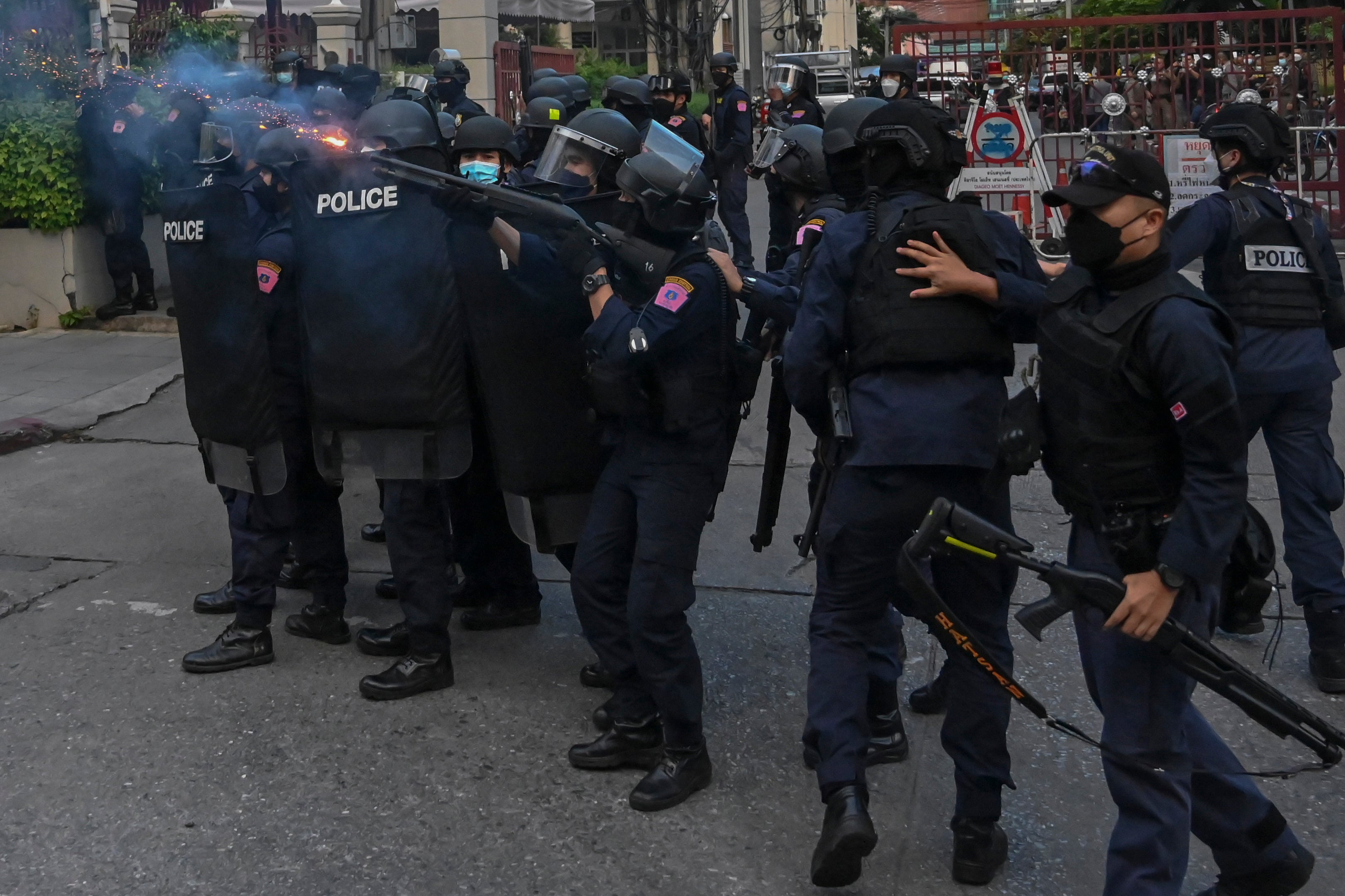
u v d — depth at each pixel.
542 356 3.81
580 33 28.91
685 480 3.44
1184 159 9.99
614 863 3.23
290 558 5.16
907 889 3.11
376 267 3.79
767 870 3.20
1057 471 2.64
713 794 3.56
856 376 3.03
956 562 3.01
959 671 3.06
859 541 3.01
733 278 3.62
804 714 4.04
